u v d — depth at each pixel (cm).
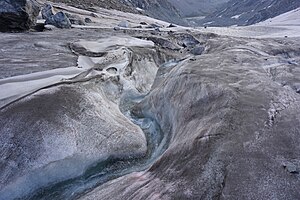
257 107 1788
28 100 1931
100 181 1750
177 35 5669
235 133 1571
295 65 2800
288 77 2338
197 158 1468
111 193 1470
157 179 1461
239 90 2012
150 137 2250
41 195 1620
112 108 2364
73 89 2172
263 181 1271
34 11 3916
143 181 1493
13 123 1770
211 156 1442
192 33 6341
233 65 2667
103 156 1852
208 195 1250
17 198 1551
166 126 2248
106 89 2586
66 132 1817
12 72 2339
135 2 16975
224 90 2020
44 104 1928
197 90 2155
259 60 2875
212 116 1808
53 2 7838
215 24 19638
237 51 3391
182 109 2119
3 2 3516
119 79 2845
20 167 1605
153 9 18288
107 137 1938
